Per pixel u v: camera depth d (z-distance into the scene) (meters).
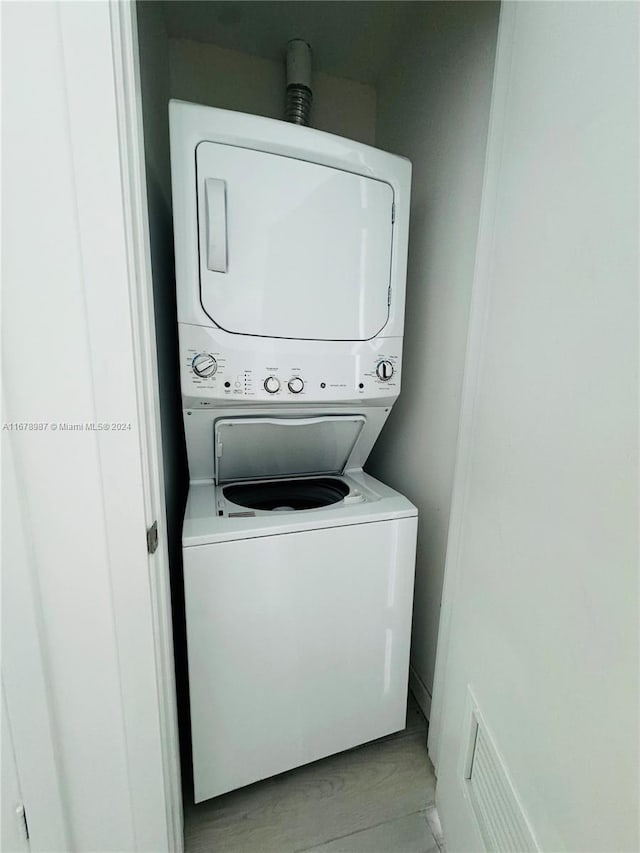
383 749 1.52
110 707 0.90
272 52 1.75
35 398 0.73
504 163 0.95
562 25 0.72
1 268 0.68
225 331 1.15
